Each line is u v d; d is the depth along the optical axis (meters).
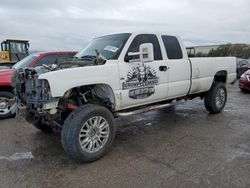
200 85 5.93
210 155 3.95
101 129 3.91
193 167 3.55
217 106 6.57
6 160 3.87
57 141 4.69
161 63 4.91
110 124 4.01
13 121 6.10
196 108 7.38
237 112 6.86
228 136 4.84
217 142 4.52
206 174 3.34
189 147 4.30
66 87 3.57
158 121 6.00
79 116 3.63
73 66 4.07
